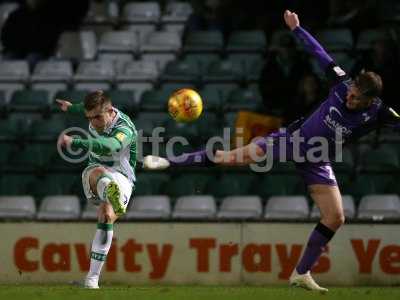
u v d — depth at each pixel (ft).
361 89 83.10
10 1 187.32
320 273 110.93
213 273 111.55
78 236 112.47
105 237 89.10
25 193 140.05
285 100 138.41
